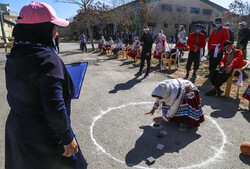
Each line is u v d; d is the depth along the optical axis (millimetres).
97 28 42250
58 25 1456
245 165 2549
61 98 1326
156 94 2953
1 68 9031
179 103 3139
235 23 34875
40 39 1423
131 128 3496
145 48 6980
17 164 1490
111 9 28781
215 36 6340
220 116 3924
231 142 3049
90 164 2590
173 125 3570
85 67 2203
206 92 5258
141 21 31188
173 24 40562
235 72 4992
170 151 2848
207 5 43094
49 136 1469
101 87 5953
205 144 3004
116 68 8883
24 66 1297
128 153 2812
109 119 3850
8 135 1548
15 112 1453
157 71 8148
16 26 1414
